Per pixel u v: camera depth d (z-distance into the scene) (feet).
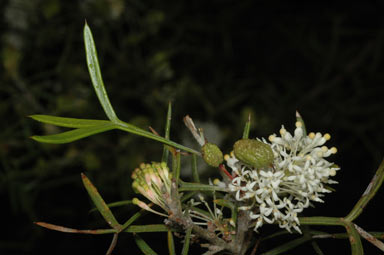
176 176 0.73
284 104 2.17
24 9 1.78
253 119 2.00
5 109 1.68
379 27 2.39
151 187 0.74
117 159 1.72
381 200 1.88
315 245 0.81
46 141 0.70
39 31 1.83
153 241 1.62
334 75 2.28
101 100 0.75
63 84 1.83
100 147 1.73
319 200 0.73
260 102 2.19
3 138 1.61
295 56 2.35
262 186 0.73
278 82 2.36
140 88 1.96
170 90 1.99
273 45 2.36
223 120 2.05
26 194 1.59
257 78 2.31
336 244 1.62
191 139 1.89
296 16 2.36
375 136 2.10
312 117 2.13
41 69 1.86
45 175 1.64
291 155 0.75
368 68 2.14
